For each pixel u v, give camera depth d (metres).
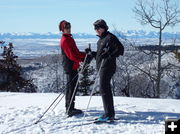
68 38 5.36
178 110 6.09
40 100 7.22
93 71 27.08
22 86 25.77
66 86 5.54
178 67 20.50
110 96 5.12
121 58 22.27
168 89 25.70
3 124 5.10
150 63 21.84
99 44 5.16
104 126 4.91
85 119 5.30
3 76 25.28
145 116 5.51
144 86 24.56
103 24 5.07
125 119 5.32
